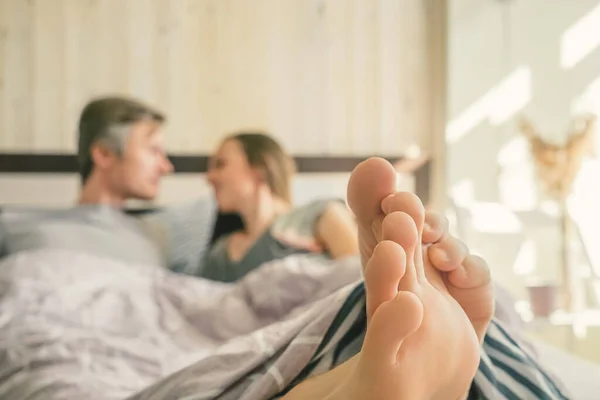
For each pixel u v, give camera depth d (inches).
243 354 26.8
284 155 72.2
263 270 49.5
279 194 71.1
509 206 88.1
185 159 85.3
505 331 29.9
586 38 81.2
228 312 48.1
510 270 87.3
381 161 21.4
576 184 82.3
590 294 80.4
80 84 82.8
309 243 61.7
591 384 41.1
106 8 83.7
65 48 82.1
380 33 96.0
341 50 94.0
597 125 80.4
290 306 46.8
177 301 51.7
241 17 89.5
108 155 73.2
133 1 84.7
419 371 19.0
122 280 53.9
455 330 20.3
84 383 34.4
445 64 97.5
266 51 90.7
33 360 38.0
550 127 84.5
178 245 72.3
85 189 74.4
